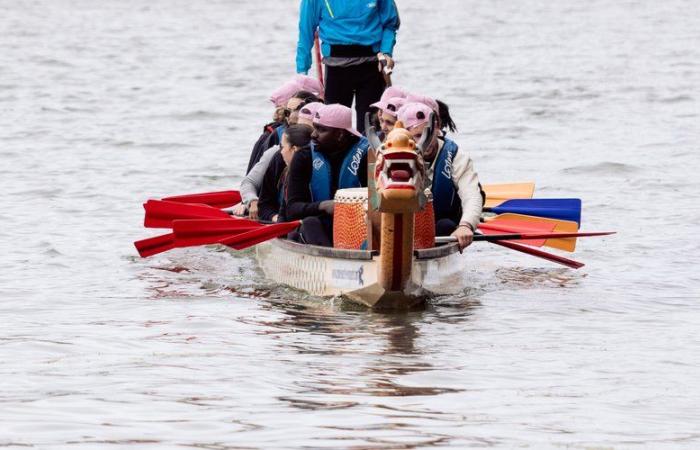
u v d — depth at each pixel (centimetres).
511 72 12838
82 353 2930
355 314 3412
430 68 13412
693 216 5141
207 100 10488
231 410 2448
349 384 2652
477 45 16650
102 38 18150
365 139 3741
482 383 2670
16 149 7469
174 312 3434
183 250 4484
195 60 14612
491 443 2247
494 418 2402
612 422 2383
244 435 2288
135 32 19775
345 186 3747
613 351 2978
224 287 3831
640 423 2378
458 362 2856
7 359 2859
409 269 3347
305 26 5044
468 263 4275
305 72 5112
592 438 2284
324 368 2789
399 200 3152
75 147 7619
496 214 4472
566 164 6838
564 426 2356
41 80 12088
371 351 2969
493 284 3891
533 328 3244
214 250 4497
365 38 4925
